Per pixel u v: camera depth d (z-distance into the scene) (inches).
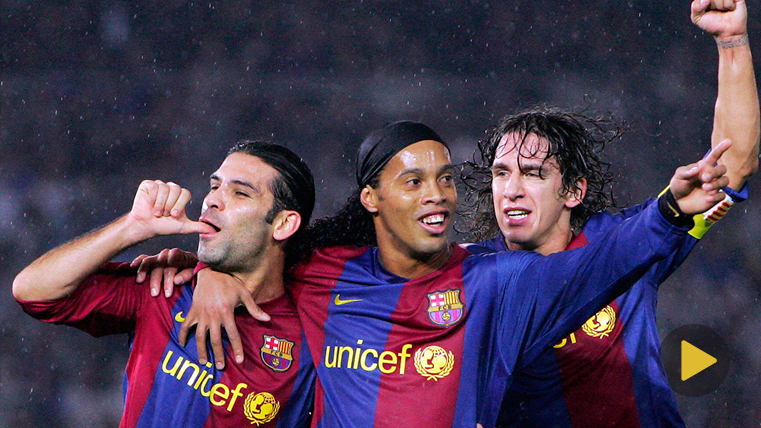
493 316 247.8
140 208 245.1
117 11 1282.0
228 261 262.8
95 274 262.8
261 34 1290.6
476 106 1259.8
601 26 1273.4
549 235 297.9
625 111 1220.5
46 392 821.9
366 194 265.4
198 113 1239.5
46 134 1197.7
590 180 310.5
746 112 246.5
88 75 1250.6
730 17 238.8
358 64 1288.1
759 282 936.9
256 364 261.6
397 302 257.0
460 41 1289.4
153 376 260.1
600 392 281.3
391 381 248.1
